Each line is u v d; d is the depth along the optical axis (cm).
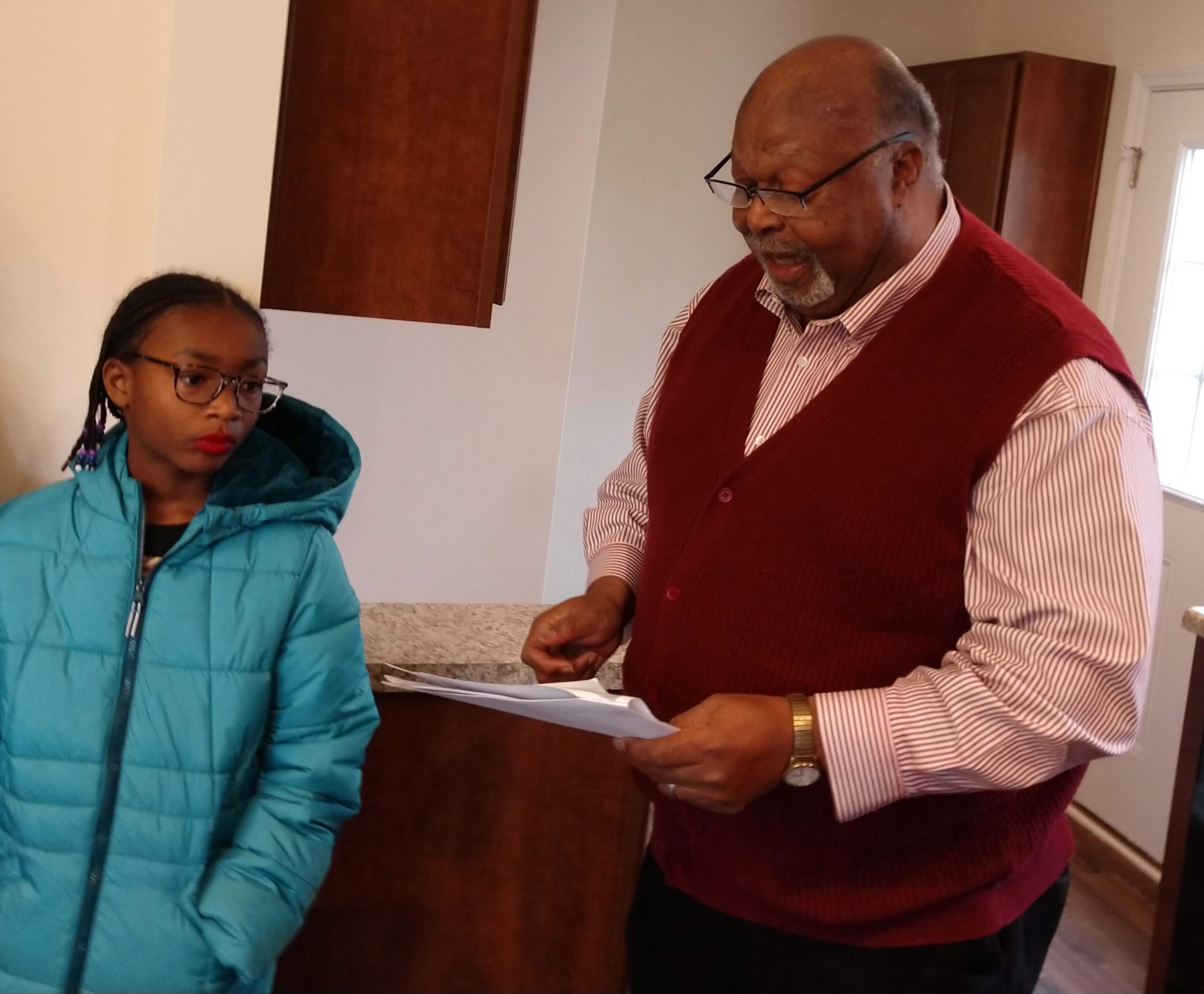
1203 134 358
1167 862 224
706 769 123
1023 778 121
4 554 133
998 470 124
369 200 166
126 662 132
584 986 191
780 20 461
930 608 130
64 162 166
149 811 131
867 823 134
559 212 335
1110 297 392
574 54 326
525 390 346
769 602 135
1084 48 411
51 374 173
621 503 173
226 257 161
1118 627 118
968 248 134
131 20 160
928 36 472
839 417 132
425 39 163
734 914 145
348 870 179
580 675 157
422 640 180
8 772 132
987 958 135
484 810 182
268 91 158
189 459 134
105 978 130
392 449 339
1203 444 356
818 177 125
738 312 150
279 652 137
